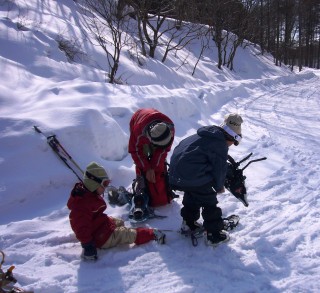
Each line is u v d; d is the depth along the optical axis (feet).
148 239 11.78
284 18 105.09
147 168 14.03
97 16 43.65
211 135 11.21
